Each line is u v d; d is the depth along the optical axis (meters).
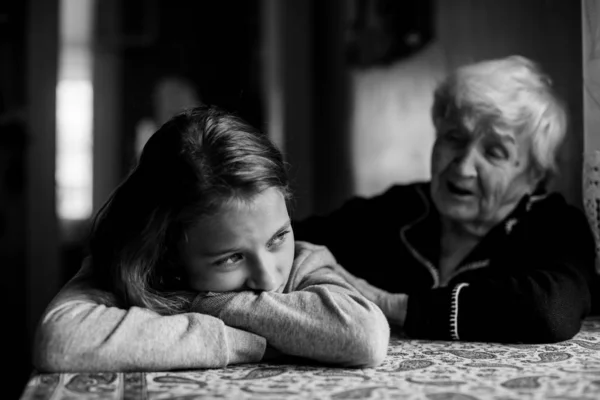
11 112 3.09
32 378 0.75
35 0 3.10
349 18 2.86
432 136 2.66
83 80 3.21
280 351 0.84
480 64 1.20
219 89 3.23
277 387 0.71
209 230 0.81
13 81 3.10
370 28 2.78
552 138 1.16
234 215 0.80
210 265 0.84
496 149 1.13
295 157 3.02
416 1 2.60
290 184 0.93
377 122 2.81
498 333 0.95
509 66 1.18
